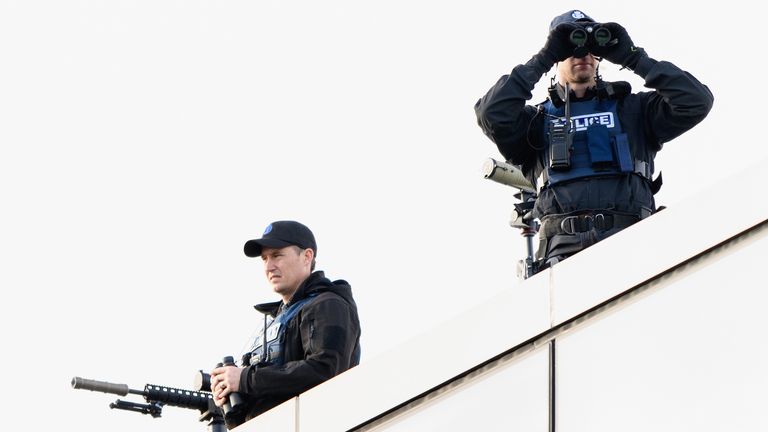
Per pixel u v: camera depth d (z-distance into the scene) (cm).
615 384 2383
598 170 2833
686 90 2805
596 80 2920
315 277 3080
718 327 2277
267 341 3038
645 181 2859
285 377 2930
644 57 2836
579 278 2481
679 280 2350
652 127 2873
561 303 2500
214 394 3016
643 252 2403
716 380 2256
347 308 3009
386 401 2767
